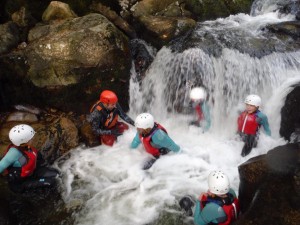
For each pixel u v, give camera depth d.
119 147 5.65
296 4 7.68
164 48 6.77
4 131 5.64
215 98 6.23
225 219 3.65
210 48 6.42
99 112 5.36
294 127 5.29
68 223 4.42
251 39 6.59
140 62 6.75
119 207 4.62
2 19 7.05
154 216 4.46
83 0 7.30
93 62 5.86
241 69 6.11
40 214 4.55
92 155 5.52
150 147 5.10
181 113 6.24
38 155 4.97
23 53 6.03
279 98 5.72
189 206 4.50
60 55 5.92
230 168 5.20
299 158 3.84
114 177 5.11
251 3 7.95
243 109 6.02
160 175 5.10
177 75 6.36
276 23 7.08
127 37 6.78
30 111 6.12
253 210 3.46
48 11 6.85
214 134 5.94
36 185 4.77
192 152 5.50
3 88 6.08
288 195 3.45
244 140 5.45
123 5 7.56
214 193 3.69
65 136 5.62
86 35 6.05
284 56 6.14
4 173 4.96
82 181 5.05
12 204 4.65
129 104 6.48
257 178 3.81
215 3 7.71
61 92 5.94
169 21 7.09
